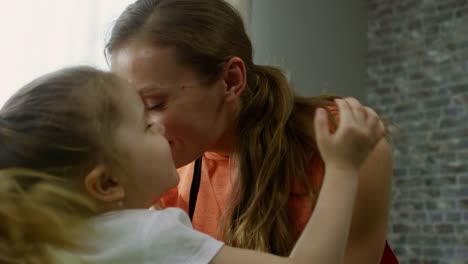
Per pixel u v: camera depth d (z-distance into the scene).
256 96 1.22
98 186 0.81
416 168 3.04
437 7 3.10
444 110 2.99
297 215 1.17
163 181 0.88
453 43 3.01
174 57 1.11
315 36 3.03
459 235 2.85
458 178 2.89
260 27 2.76
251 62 1.25
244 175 1.21
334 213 0.78
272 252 1.14
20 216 0.73
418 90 3.10
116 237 0.77
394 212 3.07
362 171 1.12
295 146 1.20
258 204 1.16
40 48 1.93
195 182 1.32
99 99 0.83
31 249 0.73
